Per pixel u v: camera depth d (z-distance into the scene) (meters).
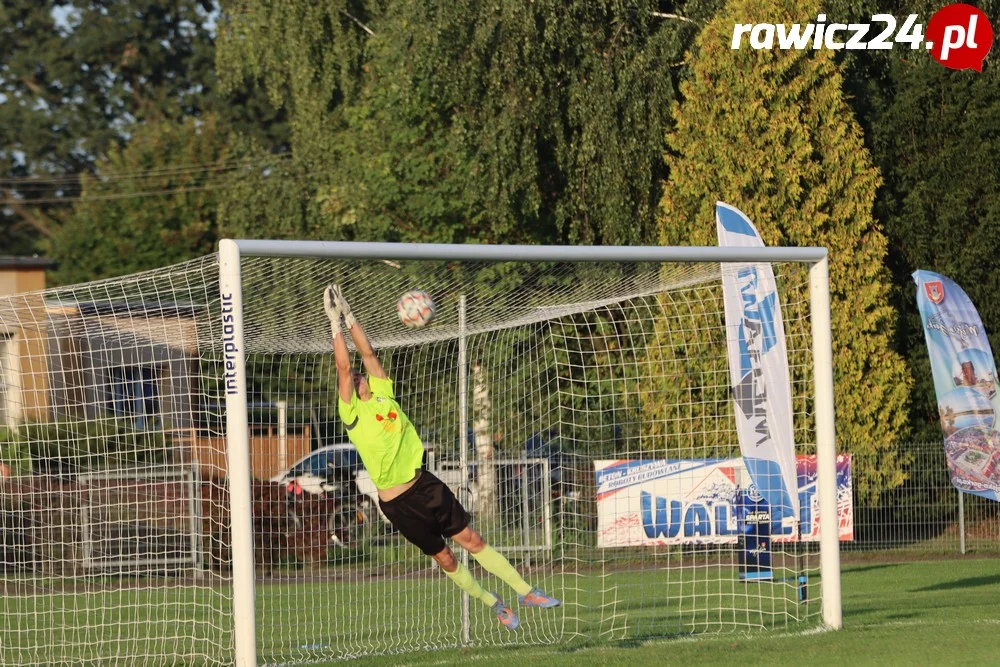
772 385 36.97
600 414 53.09
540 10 70.00
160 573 49.62
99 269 127.50
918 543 59.47
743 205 63.00
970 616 35.78
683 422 51.28
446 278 34.97
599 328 56.16
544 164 74.75
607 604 40.00
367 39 90.50
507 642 32.91
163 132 137.38
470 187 72.38
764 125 62.62
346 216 80.25
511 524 49.22
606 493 48.22
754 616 36.66
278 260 29.86
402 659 30.00
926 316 47.81
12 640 36.94
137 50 181.50
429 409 50.53
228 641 35.41
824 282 34.59
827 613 33.53
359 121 82.50
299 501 48.44
